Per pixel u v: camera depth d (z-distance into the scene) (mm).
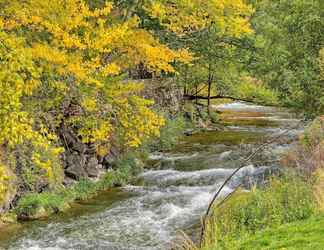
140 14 16047
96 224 11586
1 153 10586
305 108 16844
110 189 14953
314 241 6766
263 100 27641
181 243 9688
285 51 17578
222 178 15672
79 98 11531
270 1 20141
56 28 9711
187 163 17859
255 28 22719
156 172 16828
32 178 11969
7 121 5891
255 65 22500
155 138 20078
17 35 10047
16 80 6094
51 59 9742
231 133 24219
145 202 13453
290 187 9664
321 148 12250
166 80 23828
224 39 21953
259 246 7043
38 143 6336
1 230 11023
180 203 13266
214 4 13945
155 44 13453
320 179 9758
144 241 10461
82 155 15281
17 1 9516
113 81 12117
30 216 11867
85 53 11562
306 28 16875
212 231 8102
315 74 16203
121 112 11836
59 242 10469
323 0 16797
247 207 9344
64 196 13344
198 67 25703
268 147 19062
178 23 14281
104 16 13734
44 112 11898
